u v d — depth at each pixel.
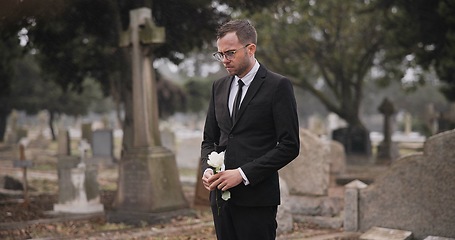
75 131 60.53
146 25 10.71
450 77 21.23
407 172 8.75
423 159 8.60
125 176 10.62
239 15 19.88
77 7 12.10
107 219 10.38
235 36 3.90
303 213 10.37
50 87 39.75
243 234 4.02
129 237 8.76
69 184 11.31
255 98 4.00
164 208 10.48
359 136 26.67
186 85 43.44
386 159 26.25
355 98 27.64
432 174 8.54
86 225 9.98
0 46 18.42
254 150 3.99
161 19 12.79
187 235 8.91
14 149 28.78
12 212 11.07
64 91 17.55
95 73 17.30
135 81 10.84
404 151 33.09
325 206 10.27
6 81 21.08
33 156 26.70
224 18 12.52
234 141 4.05
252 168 3.86
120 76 15.52
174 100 40.06
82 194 11.27
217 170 3.95
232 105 4.12
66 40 13.68
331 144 19.61
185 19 12.52
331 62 26.91
